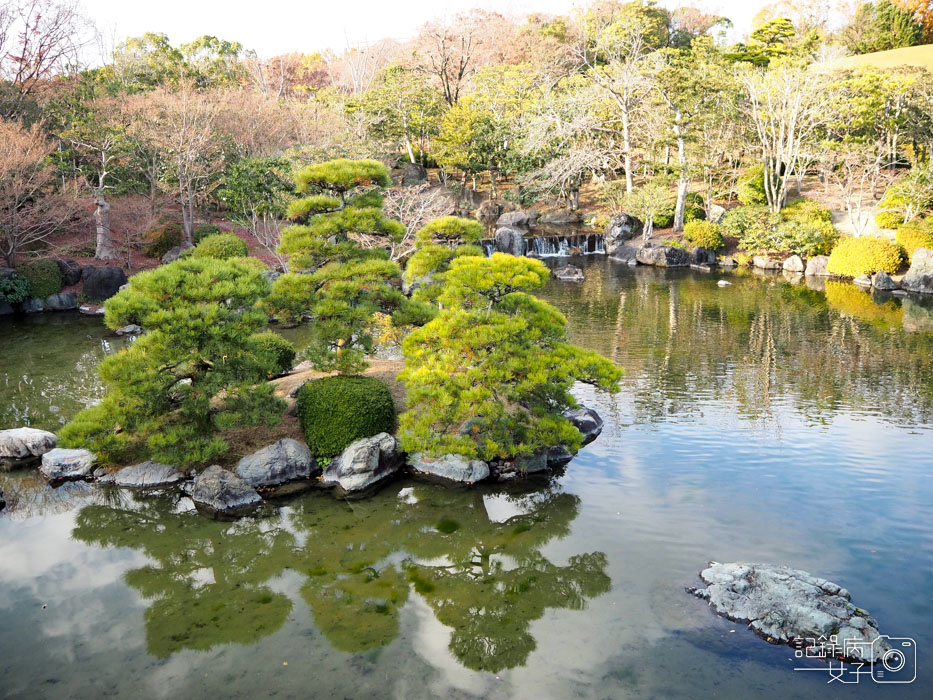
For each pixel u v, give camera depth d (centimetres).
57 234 4197
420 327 1769
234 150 4822
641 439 1809
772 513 1394
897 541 1270
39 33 4262
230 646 1016
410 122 6391
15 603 1134
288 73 10556
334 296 1734
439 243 2116
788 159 5025
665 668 938
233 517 1433
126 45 6322
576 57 7562
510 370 1553
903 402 2058
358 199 1931
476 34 7969
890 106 5009
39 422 1933
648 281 4222
